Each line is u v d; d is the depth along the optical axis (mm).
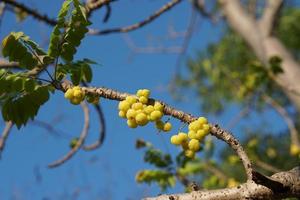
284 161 4477
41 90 1374
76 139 2455
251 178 1233
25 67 1401
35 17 2088
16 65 1998
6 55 1401
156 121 1313
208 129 1286
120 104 1335
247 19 3367
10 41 1396
